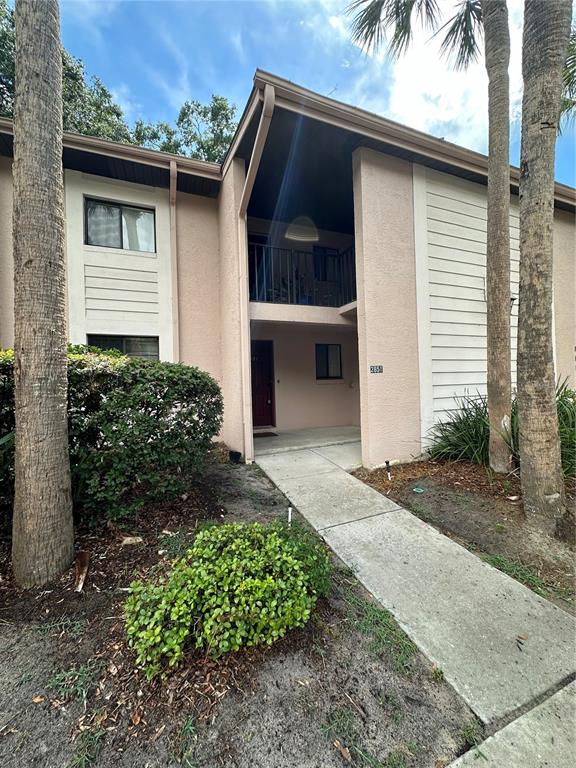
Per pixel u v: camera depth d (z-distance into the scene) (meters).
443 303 5.71
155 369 3.40
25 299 2.46
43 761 1.35
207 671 1.72
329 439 7.08
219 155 14.23
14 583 2.40
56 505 2.48
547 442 3.19
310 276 8.33
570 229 7.73
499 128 4.15
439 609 2.22
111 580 2.44
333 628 2.03
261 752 1.39
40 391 2.46
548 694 1.65
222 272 6.58
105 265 6.00
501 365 4.28
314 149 5.11
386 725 1.51
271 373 8.29
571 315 7.66
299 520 3.47
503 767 1.34
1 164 5.39
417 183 5.46
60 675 1.71
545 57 3.14
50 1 2.53
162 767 1.34
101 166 5.73
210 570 1.97
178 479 3.56
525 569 2.67
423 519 3.50
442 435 5.38
